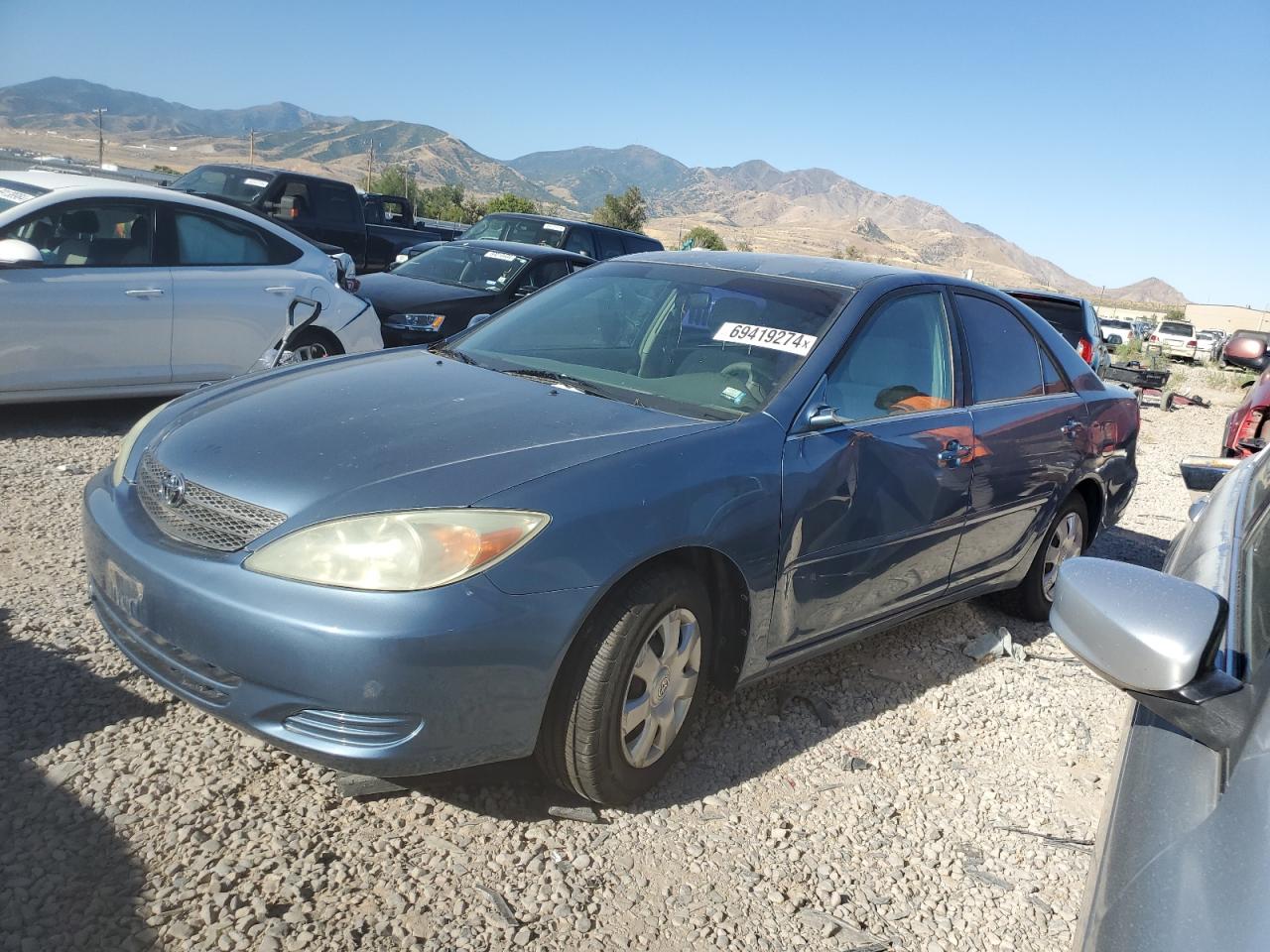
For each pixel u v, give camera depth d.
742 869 2.79
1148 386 17.98
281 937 2.29
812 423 3.31
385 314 9.13
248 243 7.41
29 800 2.66
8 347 6.21
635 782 2.93
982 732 3.85
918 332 3.97
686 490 2.85
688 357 3.65
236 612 2.49
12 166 16.59
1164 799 1.49
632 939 2.45
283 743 2.51
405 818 2.80
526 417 3.07
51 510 4.97
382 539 2.47
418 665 2.41
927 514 3.76
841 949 2.53
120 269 6.69
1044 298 12.11
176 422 3.23
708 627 3.09
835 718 3.75
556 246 14.82
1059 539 4.93
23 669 3.32
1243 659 1.67
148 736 3.03
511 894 2.55
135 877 2.43
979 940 2.65
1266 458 3.10
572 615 2.58
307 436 2.91
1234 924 1.15
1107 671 1.56
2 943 2.17
